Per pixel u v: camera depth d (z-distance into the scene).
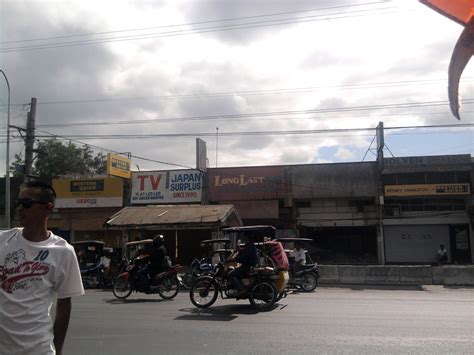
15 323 3.08
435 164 29.92
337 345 7.78
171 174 33.19
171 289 14.98
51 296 3.28
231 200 32.28
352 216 31.69
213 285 12.56
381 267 20.20
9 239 3.27
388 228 31.55
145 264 15.26
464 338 8.23
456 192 29.92
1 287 3.14
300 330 9.08
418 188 30.30
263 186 32.12
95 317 10.91
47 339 3.16
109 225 24.56
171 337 8.56
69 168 47.38
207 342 8.12
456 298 14.39
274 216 31.72
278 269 12.66
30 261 3.19
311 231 32.75
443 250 27.81
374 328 9.21
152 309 12.28
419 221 31.05
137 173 33.62
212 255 20.17
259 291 12.11
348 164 31.47
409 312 11.27
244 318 10.62
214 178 32.62
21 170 23.41
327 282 20.67
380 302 13.36
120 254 30.98
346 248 32.22
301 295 15.63
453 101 1.99
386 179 30.91
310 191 31.61
